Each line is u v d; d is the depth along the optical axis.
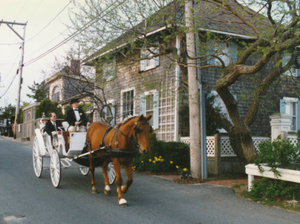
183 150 12.25
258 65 7.76
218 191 8.55
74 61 14.70
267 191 7.46
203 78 13.91
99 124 8.31
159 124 14.77
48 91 29.22
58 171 8.20
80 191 8.04
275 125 10.98
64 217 5.87
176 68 13.98
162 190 8.62
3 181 8.91
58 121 10.36
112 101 17.78
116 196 7.64
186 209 6.68
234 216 6.21
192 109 10.35
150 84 12.10
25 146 21.94
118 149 6.88
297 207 6.74
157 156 12.00
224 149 11.66
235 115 9.64
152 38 14.23
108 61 11.91
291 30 7.87
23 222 5.51
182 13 10.00
